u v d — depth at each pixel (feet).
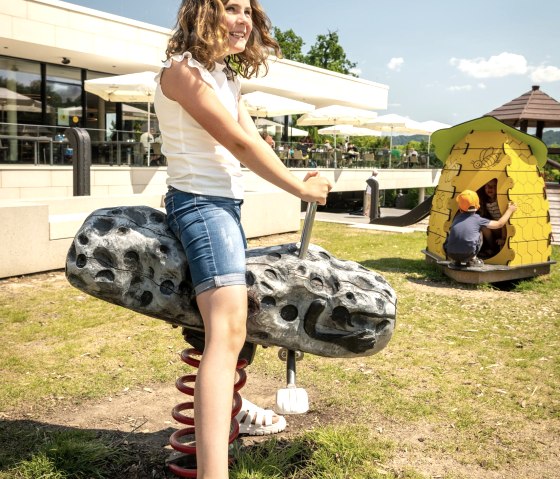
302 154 86.07
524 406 13.67
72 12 67.56
